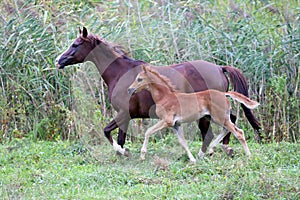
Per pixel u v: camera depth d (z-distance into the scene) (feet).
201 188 70.95
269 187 67.51
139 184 74.59
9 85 110.63
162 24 113.39
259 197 65.87
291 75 112.68
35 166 85.61
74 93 105.91
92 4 122.72
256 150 92.17
